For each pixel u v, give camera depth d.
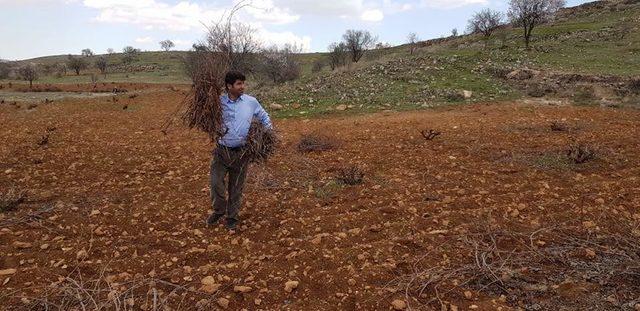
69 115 17.84
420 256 5.03
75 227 5.87
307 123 15.12
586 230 5.61
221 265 4.88
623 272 4.59
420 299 4.30
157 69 75.31
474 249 5.15
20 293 4.31
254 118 5.76
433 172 8.22
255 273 4.72
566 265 4.86
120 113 18.56
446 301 4.26
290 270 4.79
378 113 16.58
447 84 20.36
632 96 16.94
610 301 4.20
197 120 5.48
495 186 7.32
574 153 8.66
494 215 6.09
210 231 5.79
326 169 8.56
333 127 13.90
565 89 18.44
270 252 5.20
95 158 9.73
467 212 6.20
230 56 5.97
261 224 6.00
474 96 18.56
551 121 13.24
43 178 8.10
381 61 26.39
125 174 8.48
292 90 21.66
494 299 4.30
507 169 8.23
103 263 4.91
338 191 7.23
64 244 5.38
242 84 5.45
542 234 5.52
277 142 6.03
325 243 5.39
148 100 22.95
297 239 5.54
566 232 5.59
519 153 9.31
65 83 49.97
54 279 4.60
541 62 23.23
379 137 11.76
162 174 8.50
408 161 9.04
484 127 12.62
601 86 18.00
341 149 10.35
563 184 7.39
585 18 45.19
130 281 4.50
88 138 12.50
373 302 4.22
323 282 4.55
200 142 11.52
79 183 7.86
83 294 4.31
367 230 5.71
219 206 5.87
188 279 4.58
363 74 23.39
